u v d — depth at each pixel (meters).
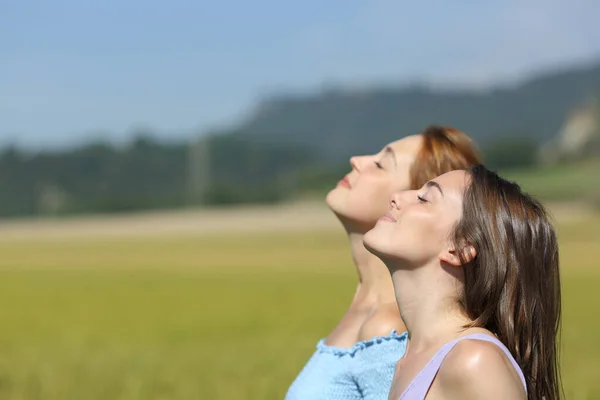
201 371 14.38
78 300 32.81
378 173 6.26
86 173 199.00
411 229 4.66
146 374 14.19
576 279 35.03
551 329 4.66
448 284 4.66
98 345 19.73
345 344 6.08
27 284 40.16
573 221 74.69
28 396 12.55
